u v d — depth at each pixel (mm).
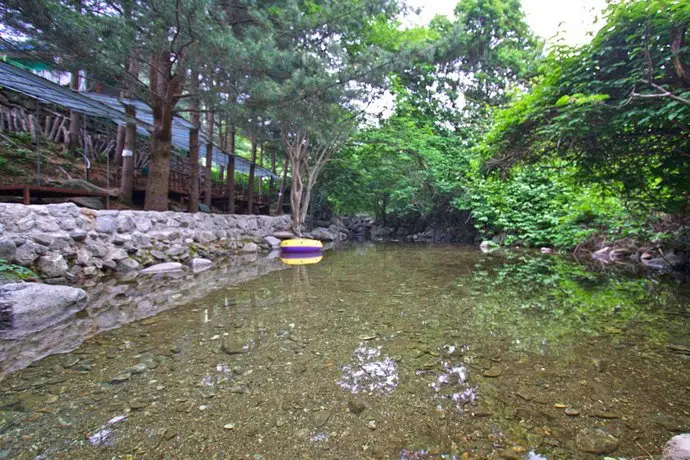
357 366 1897
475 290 4027
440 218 15719
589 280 4668
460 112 14688
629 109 3141
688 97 2701
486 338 2324
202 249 6801
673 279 4648
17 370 1854
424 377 1750
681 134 3359
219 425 1352
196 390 1637
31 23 3865
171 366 1906
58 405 1507
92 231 4465
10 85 4941
